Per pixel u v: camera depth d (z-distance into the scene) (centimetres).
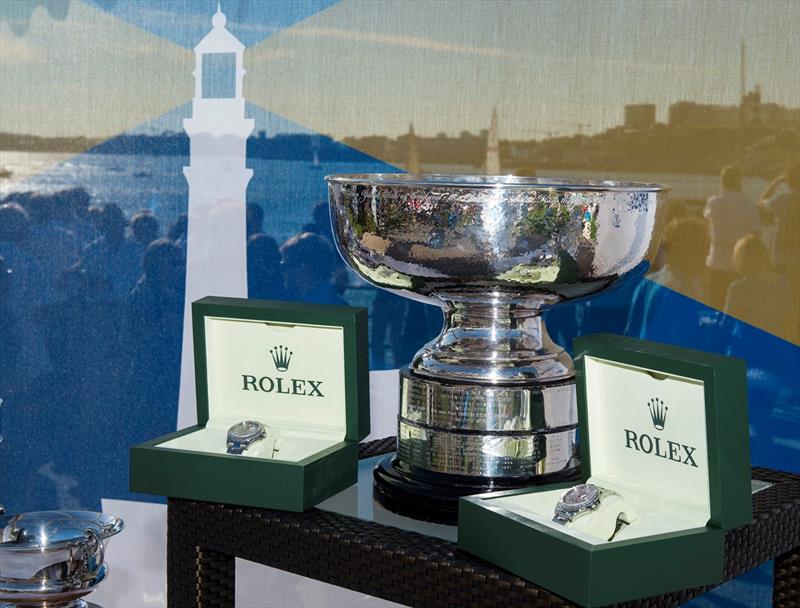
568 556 70
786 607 102
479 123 143
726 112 129
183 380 163
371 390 153
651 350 81
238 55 154
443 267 84
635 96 134
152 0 157
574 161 139
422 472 92
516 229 81
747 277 131
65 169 164
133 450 93
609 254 85
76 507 170
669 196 134
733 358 77
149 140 160
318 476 90
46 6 162
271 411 99
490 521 77
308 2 150
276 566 89
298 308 96
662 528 79
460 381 90
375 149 149
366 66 148
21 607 81
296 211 154
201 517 93
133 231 162
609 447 87
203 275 160
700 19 130
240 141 156
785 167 127
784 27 125
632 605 74
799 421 130
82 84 162
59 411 169
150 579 168
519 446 89
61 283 166
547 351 93
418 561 80
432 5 144
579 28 137
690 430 79
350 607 157
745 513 77
